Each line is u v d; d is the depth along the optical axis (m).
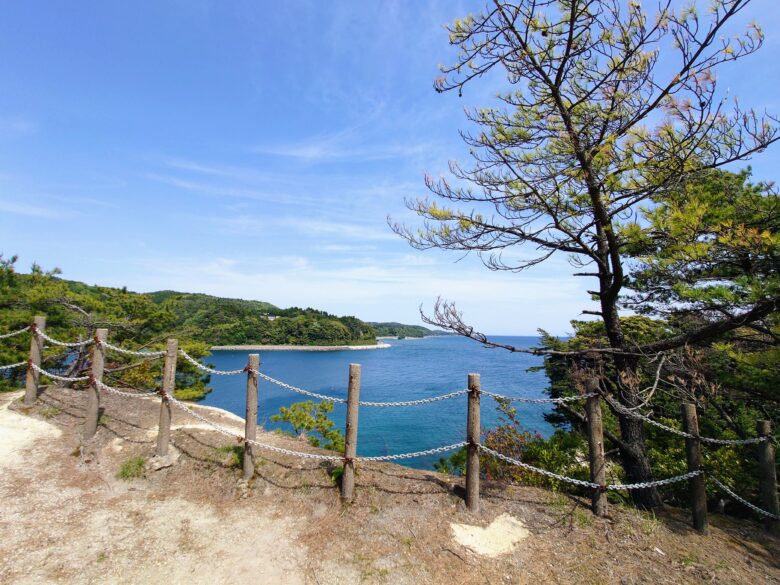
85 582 3.53
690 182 6.24
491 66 6.08
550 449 8.05
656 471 7.62
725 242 4.76
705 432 8.52
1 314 11.16
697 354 7.52
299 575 3.81
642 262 6.19
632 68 5.34
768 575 4.23
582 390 6.89
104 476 5.37
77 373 11.06
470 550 4.24
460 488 5.30
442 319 6.11
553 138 6.40
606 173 6.14
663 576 4.00
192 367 14.48
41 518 4.37
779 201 6.02
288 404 32.12
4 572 3.52
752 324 6.05
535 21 5.47
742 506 7.10
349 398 5.06
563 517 4.93
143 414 7.27
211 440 6.25
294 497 5.04
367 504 4.90
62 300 11.98
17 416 6.84
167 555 3.98
